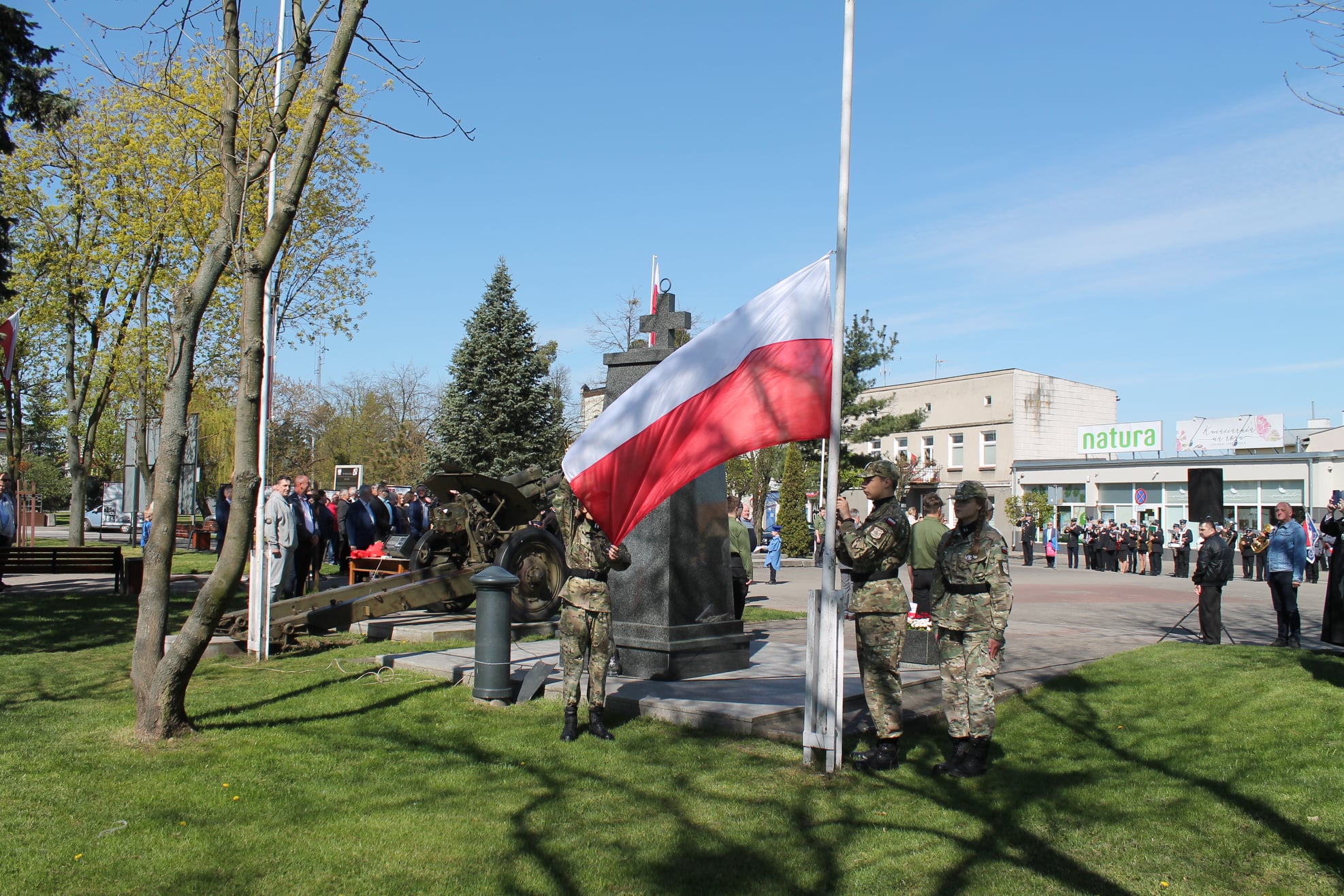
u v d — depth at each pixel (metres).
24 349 25.86
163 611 6.66
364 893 4.23
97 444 50.25
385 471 51.22
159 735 6.51
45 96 15.95
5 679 8.62
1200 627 12.70
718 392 6.90
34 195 23.09
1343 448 44.44
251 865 4.50
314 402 63.66
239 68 7.73
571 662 6.84
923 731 7.26
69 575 20.16
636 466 6.98
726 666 9.05
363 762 6.16
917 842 4.87
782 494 32.47
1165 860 4.66
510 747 6.56
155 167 21.69
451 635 11.41
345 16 6.82
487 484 12.20
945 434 54.12
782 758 6.39
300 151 6.84
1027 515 41.00
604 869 4.52
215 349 25.81
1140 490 39.00
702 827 5.06
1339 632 10.66
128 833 4.86
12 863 4.43
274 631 10.46
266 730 6.92
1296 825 5.12
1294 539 12.25
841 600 6.14
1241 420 42.94
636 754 6.44
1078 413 53.50
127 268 24.20
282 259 22.47
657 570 8.76
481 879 4.38
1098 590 22.80
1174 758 6.45
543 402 35.19
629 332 39.34
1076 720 7.61
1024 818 5.24
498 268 35.44
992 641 6.05
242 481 6.65
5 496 16.69
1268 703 8.12
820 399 6.68
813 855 4.70
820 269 6.88
